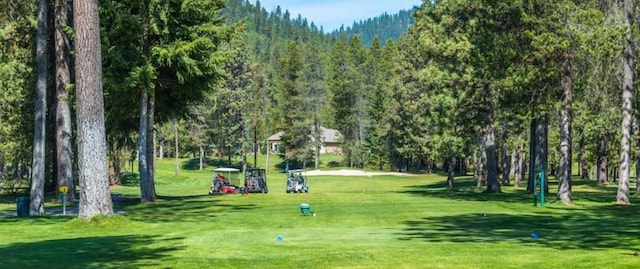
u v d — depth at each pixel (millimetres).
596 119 34281
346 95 103938
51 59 37125
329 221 20906
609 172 70375
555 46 26484
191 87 32438
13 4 31516
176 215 23609
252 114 88375
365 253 12500
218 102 84062
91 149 18938
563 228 17875
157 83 32062
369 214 23562
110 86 28953
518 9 28078
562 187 28719
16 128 40031
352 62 129000
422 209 25891
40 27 24906
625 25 26312
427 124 53094
